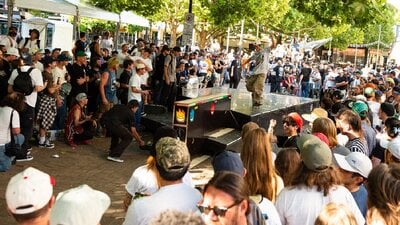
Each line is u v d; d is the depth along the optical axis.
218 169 4.05
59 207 2.84
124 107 10.58
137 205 3.57
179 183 3.66
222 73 30.33
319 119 5.91
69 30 30.48
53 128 11.74
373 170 3.83
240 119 12.56
